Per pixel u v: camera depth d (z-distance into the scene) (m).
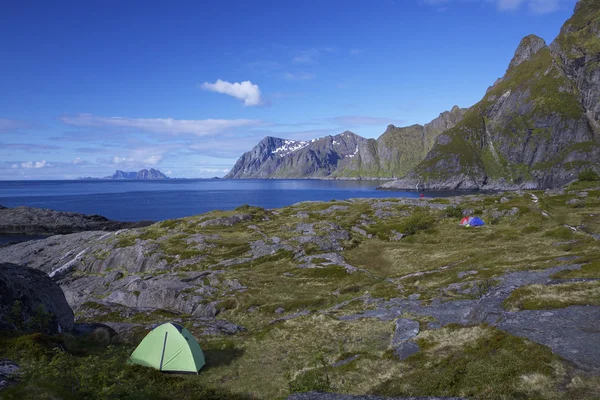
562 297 23.20
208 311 43.47
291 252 62.97
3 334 22.11
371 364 20.98
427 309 29.91
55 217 141.00
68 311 29.05
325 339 27.89
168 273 60.38
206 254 66.12
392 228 75.81
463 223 73.81
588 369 15.00
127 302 50.78
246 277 52.62
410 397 14.94
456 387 15.81
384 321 29.55
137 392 16.95
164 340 24.92
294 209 109.75
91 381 15.90
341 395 15.22
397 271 50.31
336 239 67.94
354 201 118.69
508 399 14.05
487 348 18.64
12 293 25.12
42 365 16.33
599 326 18.69
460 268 42.16
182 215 173.25
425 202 106.75
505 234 60.88
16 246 93.94
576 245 43.34
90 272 70.81
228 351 28.30
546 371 15.29
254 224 86.94
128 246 74.62
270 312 40.16
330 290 45.44
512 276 32.56
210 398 19.55
